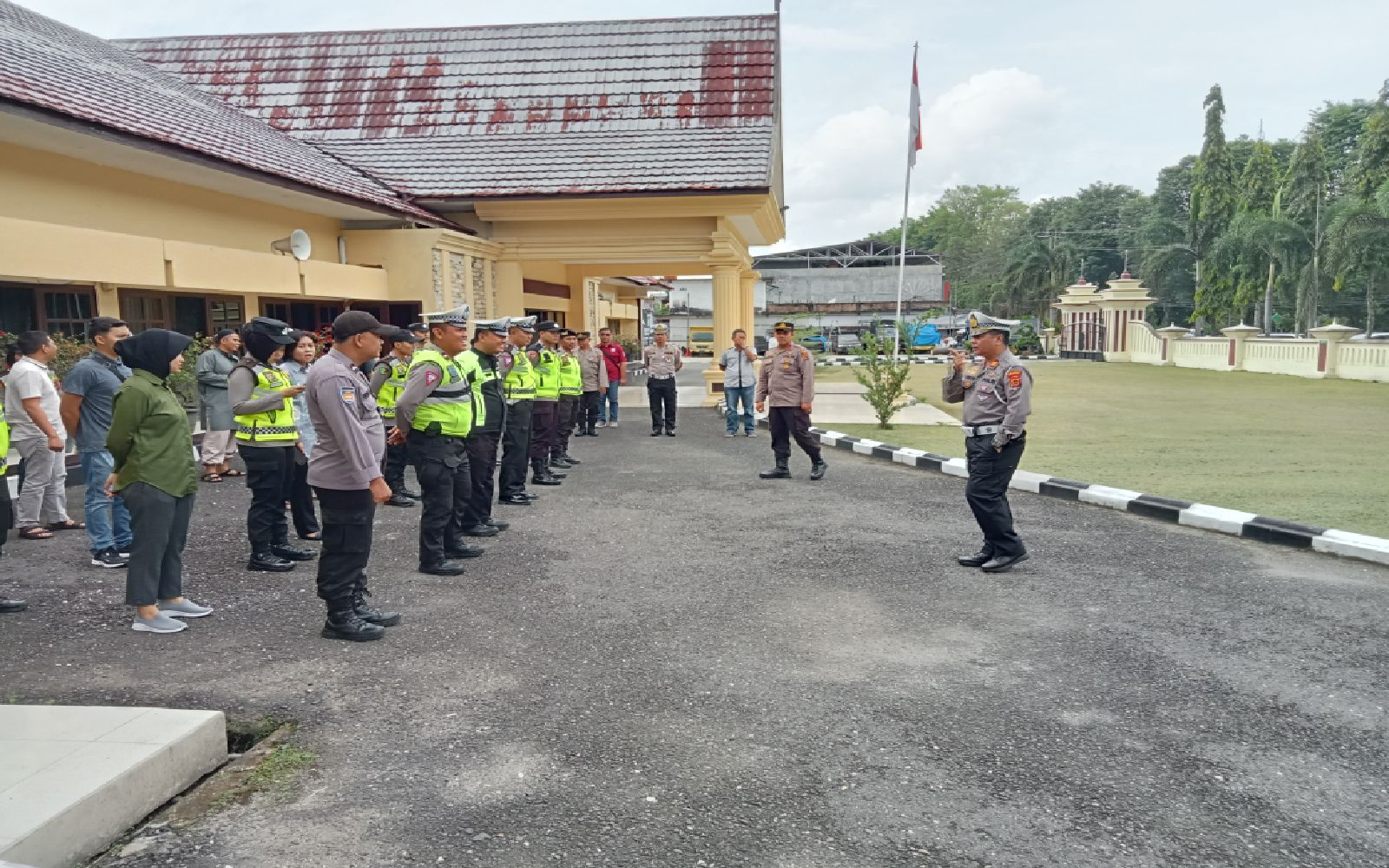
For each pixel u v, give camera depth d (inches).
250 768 139.3
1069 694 171.0
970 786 136.4
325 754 143.9
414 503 357.4
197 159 428.1
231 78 844.6
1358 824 127.0
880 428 604.1
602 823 124.6
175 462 198.8
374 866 113.3
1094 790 135.6
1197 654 191.6
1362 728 157.1
